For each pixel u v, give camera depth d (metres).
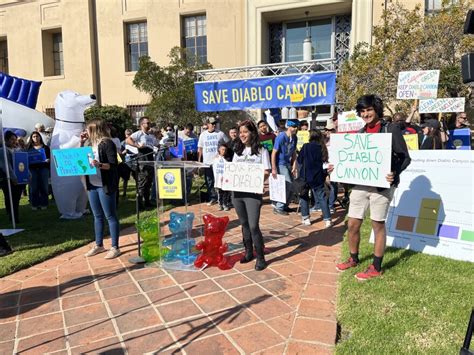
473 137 12.60
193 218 5.14
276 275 4.39
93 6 19.02
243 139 4.47
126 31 18.83
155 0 17.81
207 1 16.89
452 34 10.50
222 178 4.59
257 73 13.73
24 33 20.22
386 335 3.00
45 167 8.79
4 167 7.03
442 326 3.10
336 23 16.11
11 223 7.36
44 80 20.05
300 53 16.81
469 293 3.64
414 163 5.25
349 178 4.07
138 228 4.99
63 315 3.63
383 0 13.95
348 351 2.80
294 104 8.97
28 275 4.71
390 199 4.00
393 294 3.66
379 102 3.99
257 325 3.29
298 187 6.48
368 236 5.52
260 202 4.51
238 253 5.21
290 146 7.48
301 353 2.86
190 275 4.46
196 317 3.47
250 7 16.06
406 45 10.72
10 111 9.34
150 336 3.19
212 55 16.95
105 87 19.17
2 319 3.61
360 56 12.27
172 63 15.08
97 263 5.00
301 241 5.72
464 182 4.81
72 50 19.31
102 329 3.34
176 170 4.80
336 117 9.42
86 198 7.91
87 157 4.88
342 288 3.87
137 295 3.98
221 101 9.62
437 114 10.40
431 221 4.97
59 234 6.43
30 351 3.06
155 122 13.66
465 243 4.63
